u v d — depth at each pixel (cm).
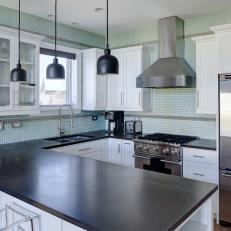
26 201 150
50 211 135
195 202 144
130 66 427
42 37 341
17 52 313
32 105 334
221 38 307
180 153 343
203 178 325
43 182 178
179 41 384
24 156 264
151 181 183
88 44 459
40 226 151
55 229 142
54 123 408
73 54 437
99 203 141
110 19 387
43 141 369
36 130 382
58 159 252
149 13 360
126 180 185
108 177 191
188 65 380
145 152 377
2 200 185
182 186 172
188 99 399
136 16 373
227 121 299
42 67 400
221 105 304
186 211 132
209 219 163
